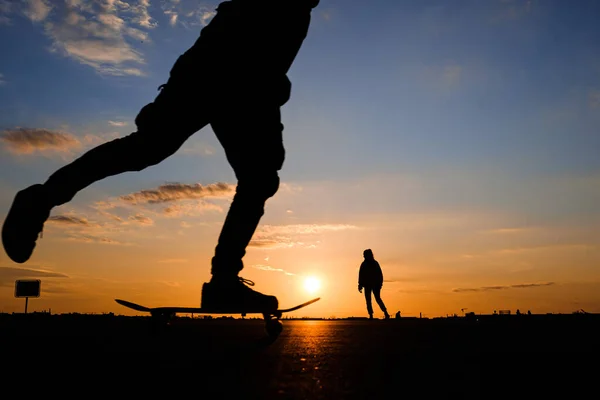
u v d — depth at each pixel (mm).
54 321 8648
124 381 2113
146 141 3283
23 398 1781
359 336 5117
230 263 3273
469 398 1776
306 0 3422
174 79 3297
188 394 1826
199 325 8023
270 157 3408
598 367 2535
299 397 1762
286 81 3473
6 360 2859
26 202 3068
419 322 10758
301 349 3439
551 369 2465
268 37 3293
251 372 2336
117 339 4332
